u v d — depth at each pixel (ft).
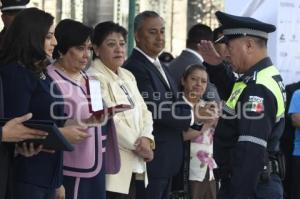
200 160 38.50
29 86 26.14
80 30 30.42
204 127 37.73
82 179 30.04
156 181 35.19
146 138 33.45
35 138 24.26
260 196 27.81
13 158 26.04
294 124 40.83
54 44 27.58
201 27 42.65
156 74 35.73
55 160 26.99
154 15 36.55
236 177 27.45
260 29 28.91
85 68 33.86
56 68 30.37
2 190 24.44
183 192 38.06
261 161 27.30
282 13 40.52
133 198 34.71
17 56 26.22
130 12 46.98
